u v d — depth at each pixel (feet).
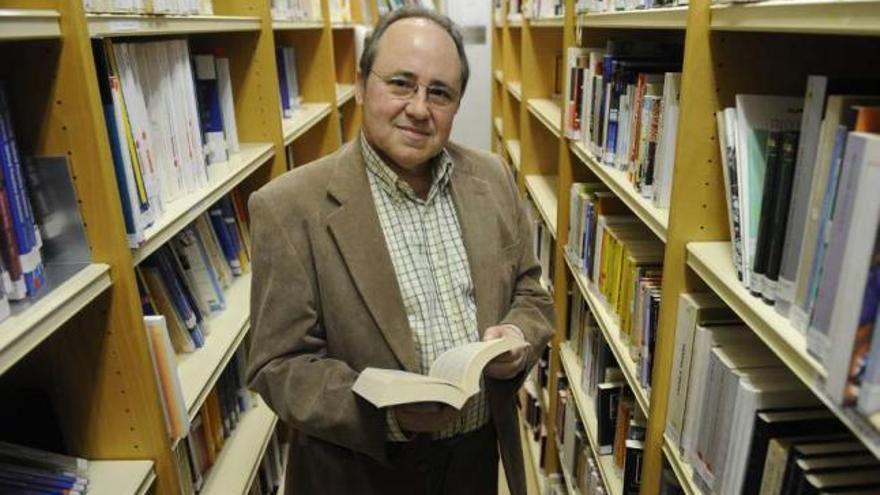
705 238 3.46
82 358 3.67
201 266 5.81
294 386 3.73
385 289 3.83
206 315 5.86
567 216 7.20
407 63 3.67
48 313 2.84
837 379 1.98
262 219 3.79
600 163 5.54
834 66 3.20
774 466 2.65
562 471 7.61
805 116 2.43
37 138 3.18
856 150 1.90
